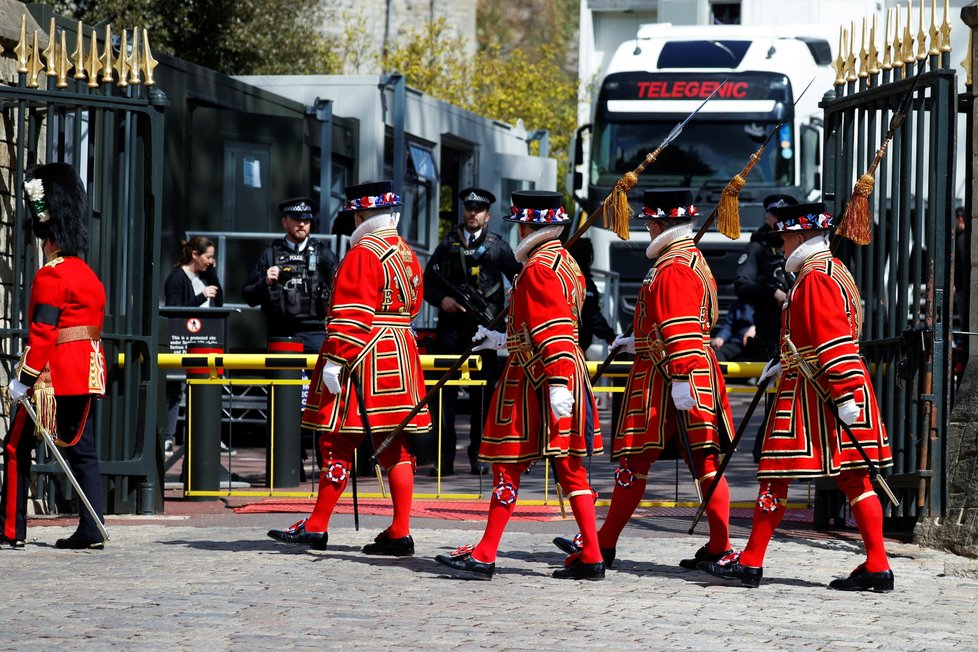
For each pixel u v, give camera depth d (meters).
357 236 20.61
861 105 23.73
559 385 18.36
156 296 25.00
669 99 51.41
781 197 30.33
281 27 70.31
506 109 90.75
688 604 17.67
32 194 20.73
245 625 15.98
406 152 50.03
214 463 27.33
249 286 31.02
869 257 23.56
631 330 20.59
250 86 44.25
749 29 53.16
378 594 17.95
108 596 17.58
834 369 18.16
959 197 48.00
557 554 21.44
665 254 19.34
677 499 27.17
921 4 22.67
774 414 18.77
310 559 20.50
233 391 34.03
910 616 17.25
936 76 21.92
